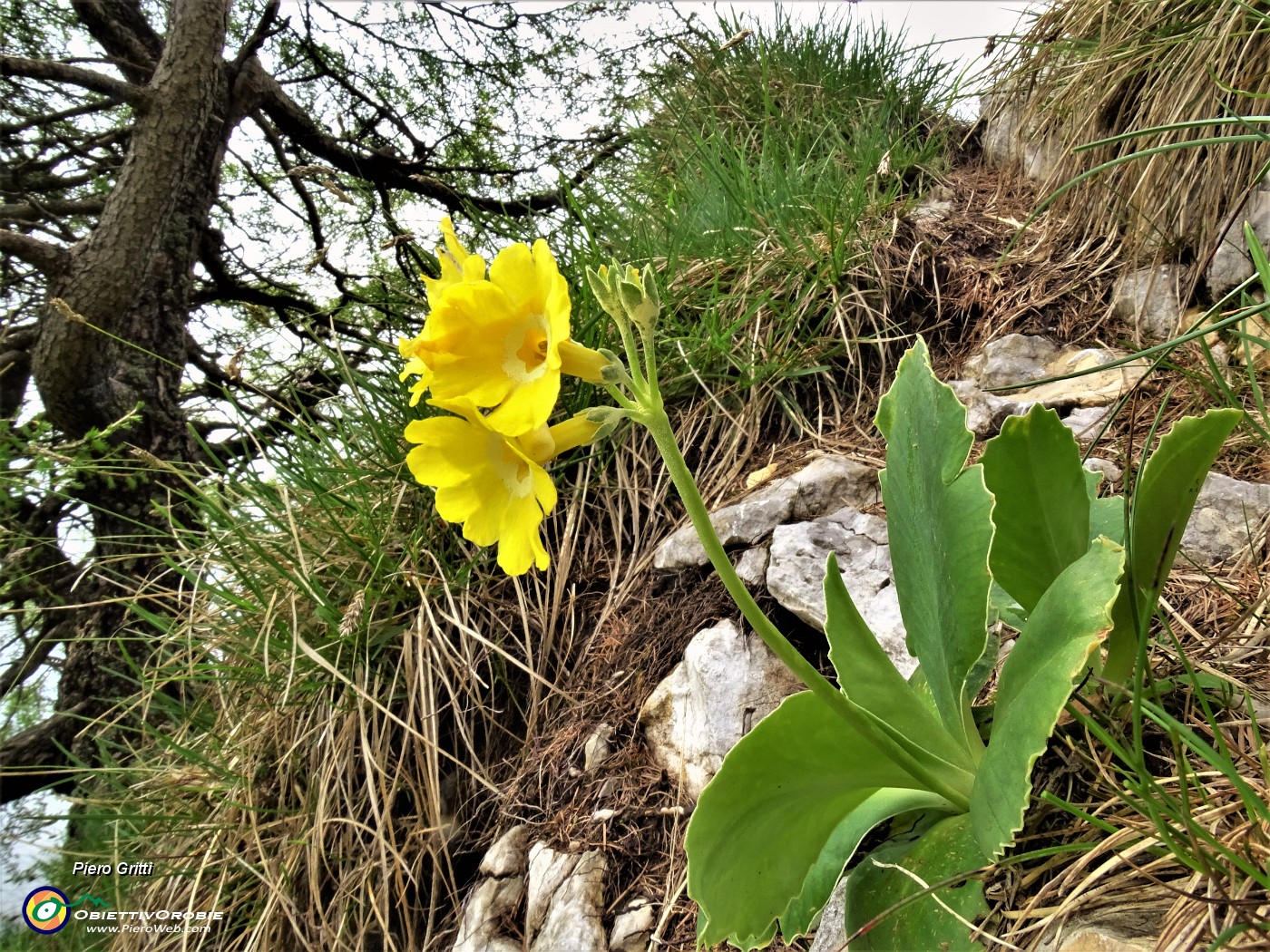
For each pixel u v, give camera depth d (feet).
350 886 0.80
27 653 1.79
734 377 0.97
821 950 0.53
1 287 2.51
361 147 3.35
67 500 1.90
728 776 0.46
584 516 0.95
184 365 2.03
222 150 2.35
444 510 0.48
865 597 0.69
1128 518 0.46
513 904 0.71
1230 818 0.41
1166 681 0.50
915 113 1.51
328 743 0.86
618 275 0.44
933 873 0.46
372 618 0.92
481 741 0.87
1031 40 1.18
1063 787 0.48
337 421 1.04
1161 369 0.78
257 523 1.07
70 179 2.70
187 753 0.91
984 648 0.46
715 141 1.46
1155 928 0.39
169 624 1.05
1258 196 0.80
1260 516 0.63
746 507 0.81
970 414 0.83
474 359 0.45
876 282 1.00
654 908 0.64
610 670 0.82
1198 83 0.85
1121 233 0.93
